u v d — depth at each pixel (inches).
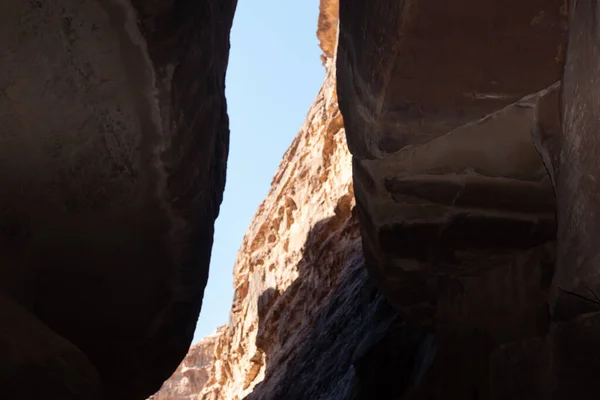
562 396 181.2
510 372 204.5
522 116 190.4
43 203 207.6
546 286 210.5
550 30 175.6
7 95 192.5
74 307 227.6
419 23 175.6
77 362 175.5
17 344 165.3
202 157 237.8
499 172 204.2
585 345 171.0
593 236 143.7
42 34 186.5
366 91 197.6
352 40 205.2
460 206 212.4
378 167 209.3
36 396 159.0
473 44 179.2
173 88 205.8
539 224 211.5
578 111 150.3
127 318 244.8
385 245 226.1
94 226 219.3
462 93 188.5
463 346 227.6
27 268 207.8
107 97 200.2
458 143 198.8
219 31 236.8
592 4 143.8
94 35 188.7
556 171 174.9
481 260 224.5
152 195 225.5
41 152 202.4
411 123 195.2
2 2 180.9
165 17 192.1
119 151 211.3
